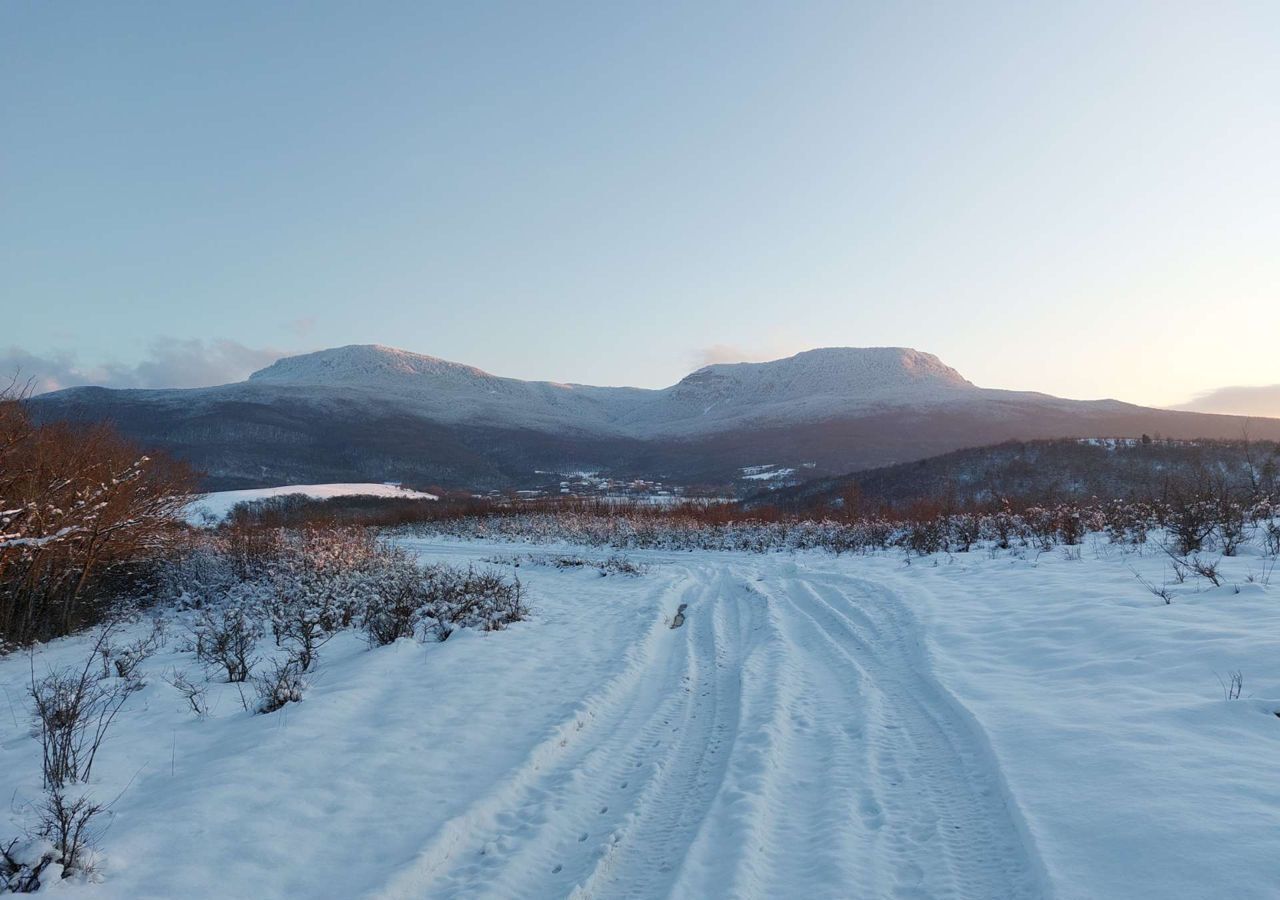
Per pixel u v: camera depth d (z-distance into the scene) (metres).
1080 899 3.41
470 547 29.39
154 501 16.38
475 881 4.17
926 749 5.66
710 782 5.45
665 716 7.16
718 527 29.55
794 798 5.06
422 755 6.00
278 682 7.60
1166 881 3.42
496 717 7.04
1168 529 14.12
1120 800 4.23
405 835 4.65
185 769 5.70
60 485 12.69
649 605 13.62
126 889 3.93
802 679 7.96
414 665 9.02
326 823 4.79
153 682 8.46
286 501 61.09
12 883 3.81
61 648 12.59
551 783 5.55
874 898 3.75
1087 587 10.18
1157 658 6.61
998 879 3.84
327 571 14.29
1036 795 4.49
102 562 16.00
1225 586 8.55
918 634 9.03
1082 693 6.18
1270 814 3.81
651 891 4.05
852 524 25.52
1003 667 7.34
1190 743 4.84
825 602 12.40
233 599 15.24
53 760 5.33
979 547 17.59
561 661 9.33
